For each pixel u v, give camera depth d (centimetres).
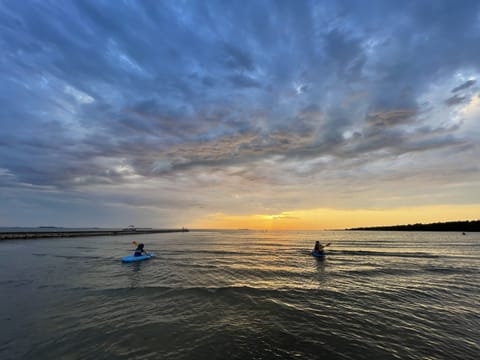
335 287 1448
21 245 4009
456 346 728
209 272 1891
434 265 2352
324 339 768
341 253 3450
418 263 2489
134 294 1250
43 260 2403
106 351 688
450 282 1606
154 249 3878
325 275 1831
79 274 1745
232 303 1124
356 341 756
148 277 1664
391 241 6341
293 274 1862
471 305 1120
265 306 1088
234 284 1484
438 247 4369
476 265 2352
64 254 2886
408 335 800
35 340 746
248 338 772
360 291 1358
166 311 1008
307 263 2477
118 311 1002
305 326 868
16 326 847
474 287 1466
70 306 1057
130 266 2125
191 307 1062
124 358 654
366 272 1966
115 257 2667
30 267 2008
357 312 1016
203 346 720
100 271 1869
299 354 679
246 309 1046
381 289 1406
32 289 1329
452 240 6538
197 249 3962
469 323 905
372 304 1125
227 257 2922
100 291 1298
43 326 849
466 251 3656
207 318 939
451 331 834
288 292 1322
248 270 2008
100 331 812
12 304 1077
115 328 837
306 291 1349
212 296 1230
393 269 2116
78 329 827
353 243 5588
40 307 1042
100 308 1036
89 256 2728
